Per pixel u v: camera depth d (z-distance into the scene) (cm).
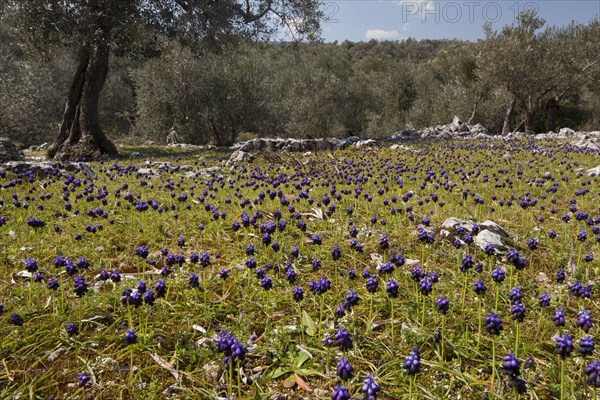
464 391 320
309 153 1777
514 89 3566
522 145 1973
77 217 731
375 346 368
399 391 317
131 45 2112
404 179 1096
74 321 402
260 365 354
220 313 423
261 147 1911
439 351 362
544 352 354
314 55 6731
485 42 3569
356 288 473
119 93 4619
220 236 643
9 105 3488
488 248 486
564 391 317
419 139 2475
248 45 2594
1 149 1553
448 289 466
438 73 5978
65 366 350
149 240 622
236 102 3606
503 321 409
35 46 2280
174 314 418
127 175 1224
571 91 3722
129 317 384
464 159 1491
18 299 445
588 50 3447
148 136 3684
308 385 330
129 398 318
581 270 516
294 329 388
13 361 353
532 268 524
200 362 355
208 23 2231
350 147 1938
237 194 909
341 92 5044
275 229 603
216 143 3719
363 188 993
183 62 3531
